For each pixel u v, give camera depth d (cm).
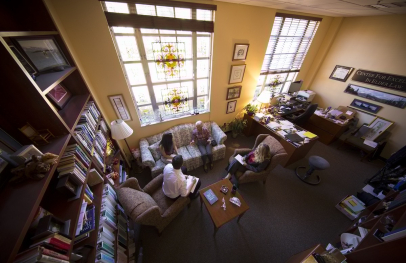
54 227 86
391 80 313
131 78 245
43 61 126
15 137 98
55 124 111
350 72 373
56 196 111
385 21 301
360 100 366
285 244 201
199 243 199
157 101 285
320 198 260
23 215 70
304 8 261
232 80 324
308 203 252
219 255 189
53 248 81
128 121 273
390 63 311
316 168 262
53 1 157
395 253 89
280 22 315
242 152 279
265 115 364
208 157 292
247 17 261
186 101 314
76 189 116
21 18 123
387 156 338
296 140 282
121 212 186
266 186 278
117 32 205
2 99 87
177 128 304
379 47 319
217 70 296
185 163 280
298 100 435
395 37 296
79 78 168
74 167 115
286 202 252
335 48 390
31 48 115
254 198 257
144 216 145
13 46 103
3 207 73
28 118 100
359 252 106
